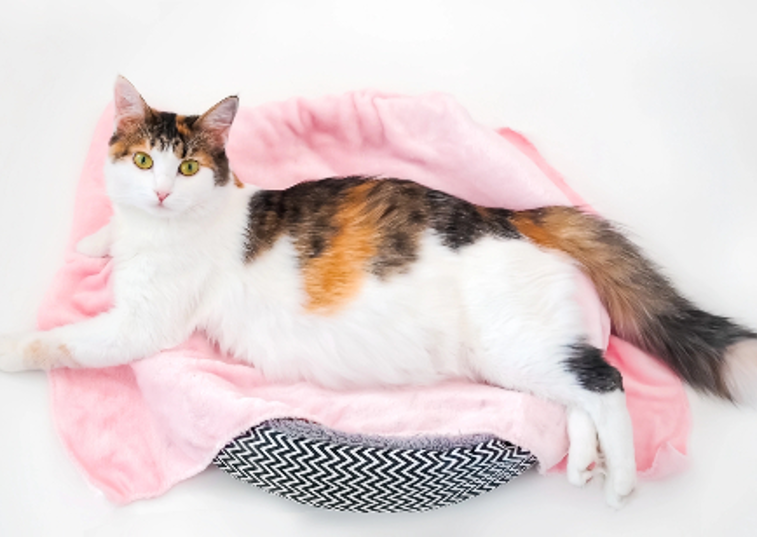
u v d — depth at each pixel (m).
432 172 2.14
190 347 1.74
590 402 1.61
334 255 1.67
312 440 1.48
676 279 2.04
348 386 1.75
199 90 2.36
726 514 1.65
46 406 1.71
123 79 1.52
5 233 1.98
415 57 2.52
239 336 1.75
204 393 1.59
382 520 1.61
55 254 1.96
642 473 1.68
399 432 1.62
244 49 2.49
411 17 2.64
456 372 1.72
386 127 2.14
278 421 1.52
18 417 1.69
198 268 1.69
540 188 1.98
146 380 1.68
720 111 2.40
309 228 1.69
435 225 1.68
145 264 1.67
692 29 2.61
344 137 2.18
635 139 2.34
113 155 1.59
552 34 2.60
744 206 2.19
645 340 1.85
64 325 1.76
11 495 1.59
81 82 2.31
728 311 1.98
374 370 1.71
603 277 1.82
